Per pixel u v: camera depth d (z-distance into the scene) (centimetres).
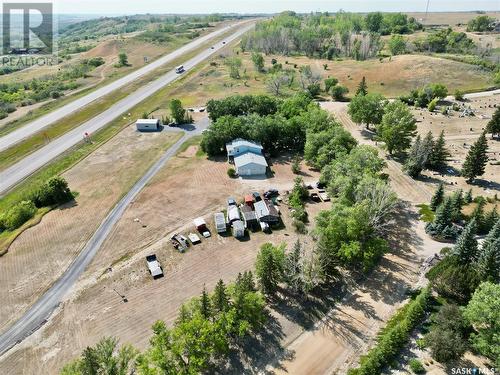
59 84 17675
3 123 12625
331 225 5812
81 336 5138
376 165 7806
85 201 8288
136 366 4291
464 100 14238
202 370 4641
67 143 11069
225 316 4675
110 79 17775
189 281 6028
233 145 9644
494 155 9975
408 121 9631
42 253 6750
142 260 6506
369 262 5781
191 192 8519
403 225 7238
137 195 8456
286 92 15375
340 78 17150
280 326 5231
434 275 5616
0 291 5931
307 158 9419
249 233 7162
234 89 15838
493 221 6712
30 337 5147
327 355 4828
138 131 11906
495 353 4356
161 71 18825
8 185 8969
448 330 4669
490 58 19150
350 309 5484
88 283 6047
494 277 5375
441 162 9331
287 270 5569
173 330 4459
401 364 4625
